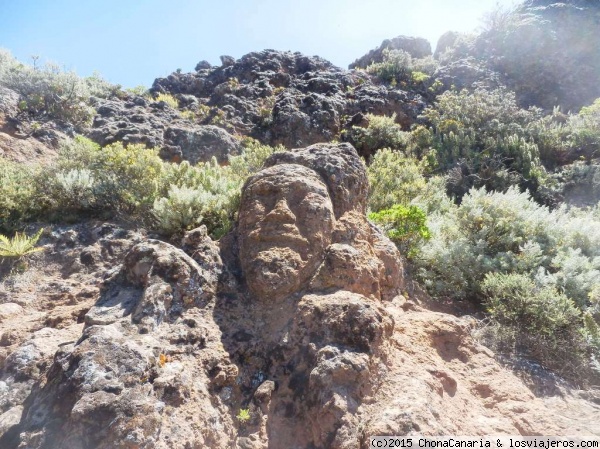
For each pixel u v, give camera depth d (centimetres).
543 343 441
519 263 576
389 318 361
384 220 628
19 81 1242
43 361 315
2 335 402
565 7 2155
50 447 225
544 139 1548
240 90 1853
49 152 1054
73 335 361
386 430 251
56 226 687
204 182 745
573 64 2002
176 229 627
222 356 317
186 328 329
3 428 258
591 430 308
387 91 1905
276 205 405
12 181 727
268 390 302
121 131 1200
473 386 359
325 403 273
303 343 325
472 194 712
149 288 339
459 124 1636
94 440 221
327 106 1684
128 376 252
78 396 239
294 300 359
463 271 580
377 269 427
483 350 408
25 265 582
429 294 570
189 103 1767
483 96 1758
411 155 1485
